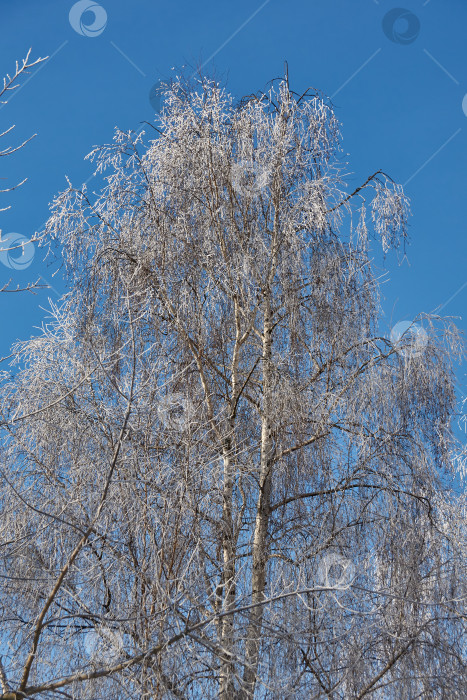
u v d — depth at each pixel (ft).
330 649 22.39
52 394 25.96
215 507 24.41
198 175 28.89
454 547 25.41
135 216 28.94
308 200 28.45
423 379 27.12
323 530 24.63
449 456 26.76
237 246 28.07
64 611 22.25
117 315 26.89
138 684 18.31
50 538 23.00
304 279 29.04
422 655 22.95
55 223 28.14
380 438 26.25
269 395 26.58
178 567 20.86
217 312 28.02
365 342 27.76
